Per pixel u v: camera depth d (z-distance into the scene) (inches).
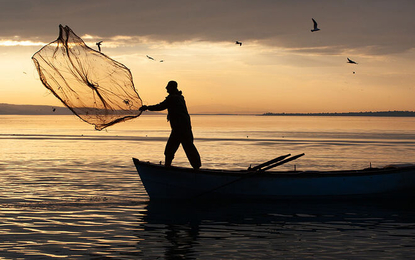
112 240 336.2
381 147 1557.6
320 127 4357.8
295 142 1830.7
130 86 370.9
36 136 2260.1
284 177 502.0
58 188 585.9
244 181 496.4
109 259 289.9
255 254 303.0
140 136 2346.2
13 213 428.8
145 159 1043.3
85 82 357.1
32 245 320.5
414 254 302.7
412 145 1676.9
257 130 3363.7
